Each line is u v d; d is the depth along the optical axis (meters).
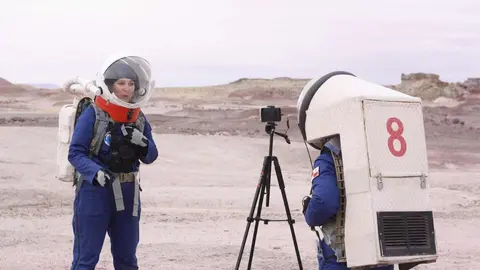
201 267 8.20
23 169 19.19
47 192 15.91
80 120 5.38
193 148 25.98
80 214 5.41
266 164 7.00
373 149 4.73
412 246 4.74
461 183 21.17
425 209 4.81
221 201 15.96
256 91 105.94
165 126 41.84
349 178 4.78
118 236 5.56
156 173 20.97
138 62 5.40
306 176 21.98
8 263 8.32
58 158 5.62
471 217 13.70
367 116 4.77
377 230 4.66
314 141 5.14
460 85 94.00
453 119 56.78
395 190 4.75
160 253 9.12
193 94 107.12
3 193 15.33
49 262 8.45
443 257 9.23
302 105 5.24
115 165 5.38
